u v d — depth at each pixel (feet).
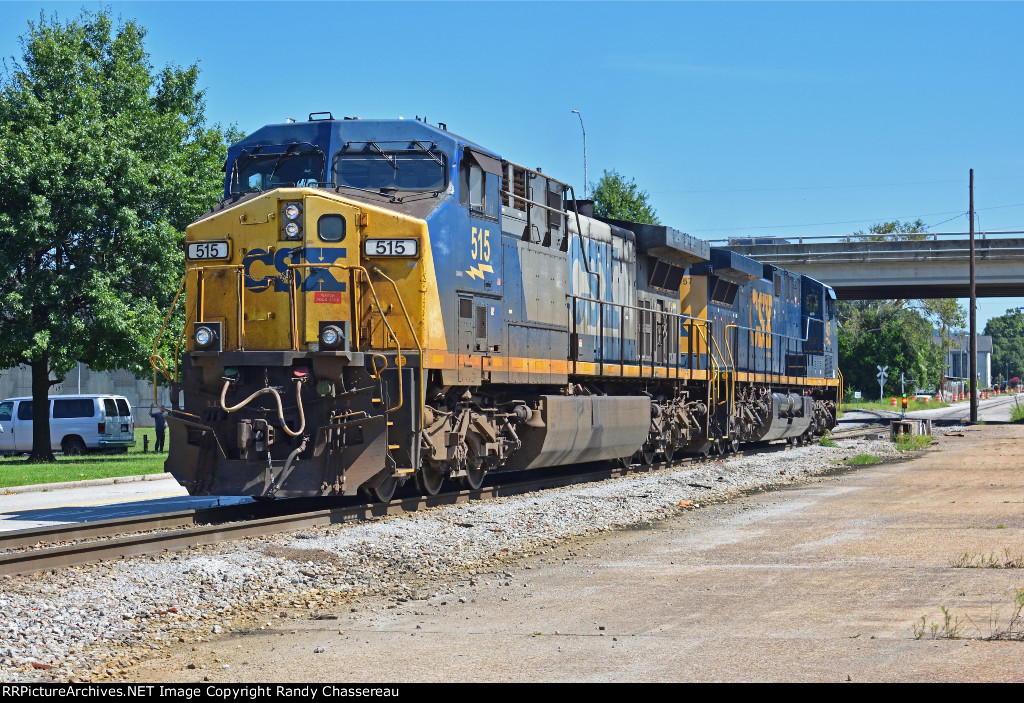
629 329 70.54
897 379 316.60
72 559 33.27
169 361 98.02
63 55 95.20
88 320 93.20
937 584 31.40
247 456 43.39
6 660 23.31
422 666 22.86
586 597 30.12
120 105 99.96
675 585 31.71
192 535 37.24
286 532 40.27
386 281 44.42
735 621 26.66
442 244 46.03
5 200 90.12
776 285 101.71
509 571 34.83
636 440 68.64
